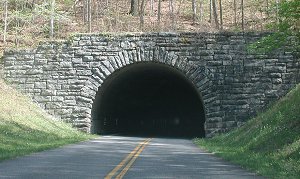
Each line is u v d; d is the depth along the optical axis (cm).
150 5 5216
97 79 2998
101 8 5025
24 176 961
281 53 2878
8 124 2211
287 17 1563
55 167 1136
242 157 1484
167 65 3022
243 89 2894
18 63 3041
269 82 2880
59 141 2223
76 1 5044
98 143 2198
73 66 3011
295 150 1375
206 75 2923
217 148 1998
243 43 2920
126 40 3006
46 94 3000
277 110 2108
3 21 4125
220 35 2942
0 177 941
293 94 2216
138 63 3052
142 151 1747
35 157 1404
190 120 4959
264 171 1111
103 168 1132
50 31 3766
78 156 1473
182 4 5381
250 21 4403
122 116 4812
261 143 1738
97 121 3412
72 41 3022
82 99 2988
